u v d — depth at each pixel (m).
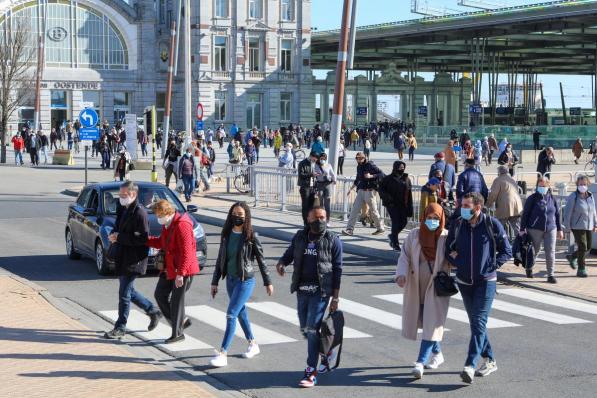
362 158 24.00
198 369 11.27
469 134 79.00
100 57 94.75
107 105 95.31
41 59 81.12
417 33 91.00
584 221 18.28
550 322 14.38
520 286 17.88
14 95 83.25
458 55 112.06
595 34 91.25
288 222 27.55
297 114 101.69
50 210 32.69
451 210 20.20
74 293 16.64
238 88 97.62
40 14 91.56
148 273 18.73
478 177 20.52
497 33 86.88
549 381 10.76
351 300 16.09
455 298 16.39
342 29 26.19
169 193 19.75
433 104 109.62
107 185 19.83
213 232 26.58
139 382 10.23
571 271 19.22
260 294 16.66
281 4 99.94
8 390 9.78
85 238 19.50
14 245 23.42
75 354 11.58
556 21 79.75
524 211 18.03
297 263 10.55
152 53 96.75
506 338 13.17
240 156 47.72
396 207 21.05
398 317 14.62
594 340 13.07
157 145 77.06
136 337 13.03
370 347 12.51
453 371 11.23
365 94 105.12
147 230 12.68
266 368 11.33
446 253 10.82
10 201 35.84
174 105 97.50
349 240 23.20
